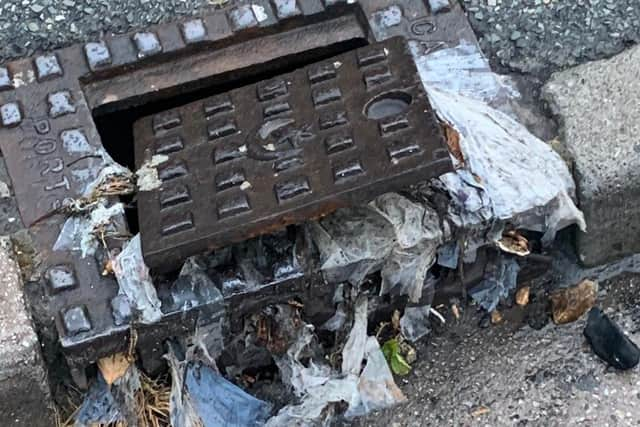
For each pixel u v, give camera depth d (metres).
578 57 2.03
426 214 1.86
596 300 1.99
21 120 1.95
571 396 1.92
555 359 1.95
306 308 1.89
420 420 1.91
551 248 2.00
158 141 1.88
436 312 1.98
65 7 2.08
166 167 1.85
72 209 1.88
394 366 1.95
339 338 1.92
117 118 2.02
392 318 1.96
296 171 1.80
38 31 2.06
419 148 1.78
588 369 1.94
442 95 1.97
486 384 1.94
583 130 1.94
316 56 2.03
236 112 1.88
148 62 2.00
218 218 1.79
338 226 1.86
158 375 1.90
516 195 1.89
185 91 2.01
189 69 2.00
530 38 2.04
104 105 1.99
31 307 1.83
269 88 1.88
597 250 1.97
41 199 1.90
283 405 1.91
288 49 2.02
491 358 1.96
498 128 1.94
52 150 1.93
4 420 1.83
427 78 1.99
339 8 2.03
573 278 2.00
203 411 1.88
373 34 2.02
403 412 1.92
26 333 1.78
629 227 1.95
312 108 1.85
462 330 1.98
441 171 1.77
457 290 1.96
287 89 1.88
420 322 1.97
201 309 1.83
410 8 2.04
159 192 1.83
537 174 1.91
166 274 1.84
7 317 1.79
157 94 2.00
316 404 1.88
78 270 1.85
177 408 1.87
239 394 1.89
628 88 1.97
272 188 1.80
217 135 1.87
